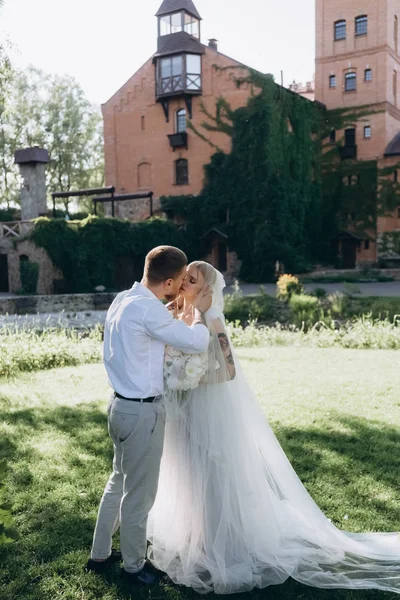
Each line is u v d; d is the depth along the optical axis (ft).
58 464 14.26
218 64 103.30
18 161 99.60
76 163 149.07
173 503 9.60
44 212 101.30
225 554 8.97
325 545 9.62
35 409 19.86
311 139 113.50
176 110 108.99
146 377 8.46
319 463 14.11
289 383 23.71
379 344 34.94
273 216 100.42
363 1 113.80
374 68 113.91
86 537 10.46
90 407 20.08
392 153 111.75
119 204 116.06
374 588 8.74
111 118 116.67
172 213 109.19
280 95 103.45
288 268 100.89
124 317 8.52
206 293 9.46
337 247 117.70
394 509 11.52
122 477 9.16
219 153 104.42
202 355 8.96
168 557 9.24
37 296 64.69
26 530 10.75
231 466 9.13
